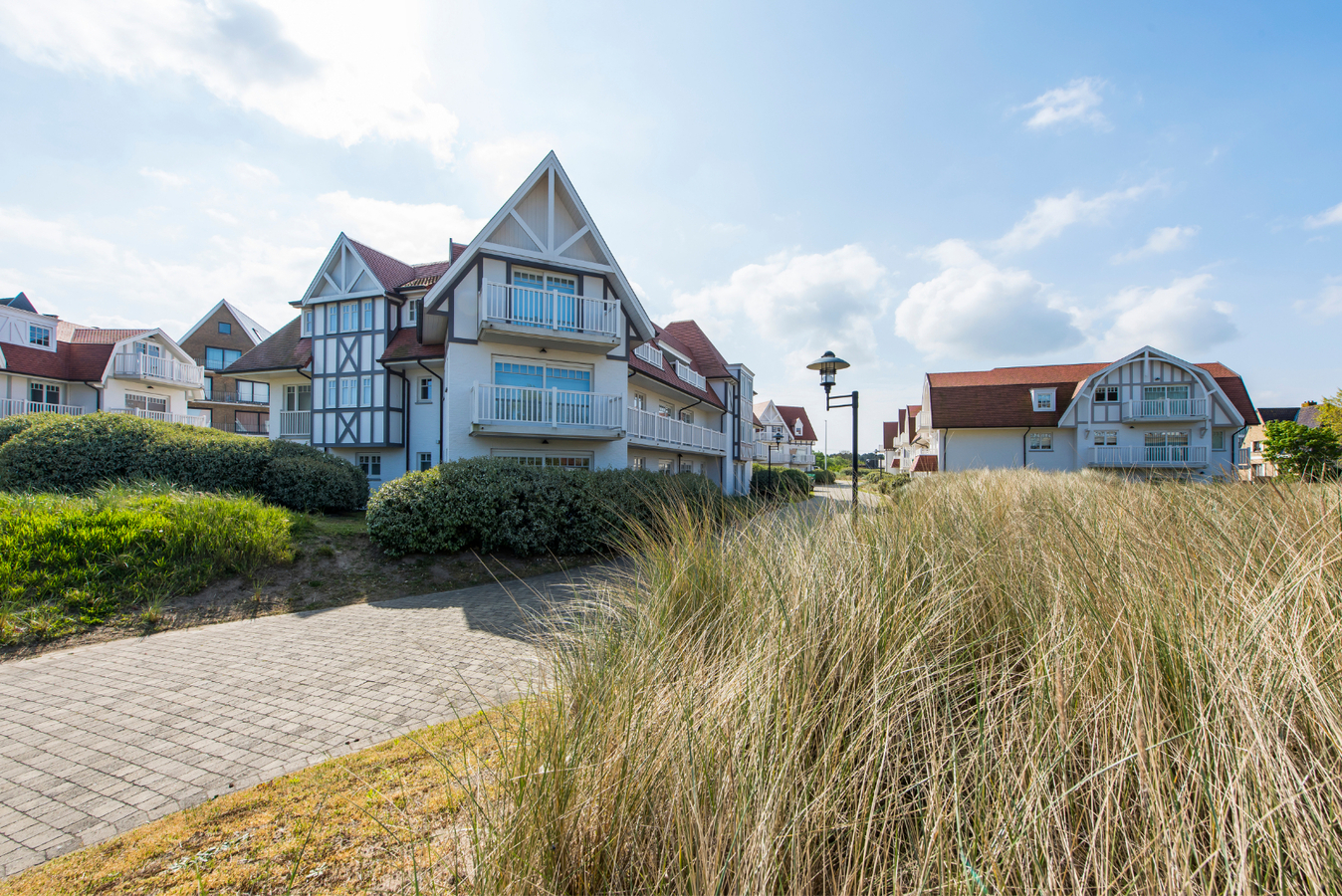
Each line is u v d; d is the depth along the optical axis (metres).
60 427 9.68
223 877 2.03
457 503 9.07
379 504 8.81
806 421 68.19
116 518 6.95
